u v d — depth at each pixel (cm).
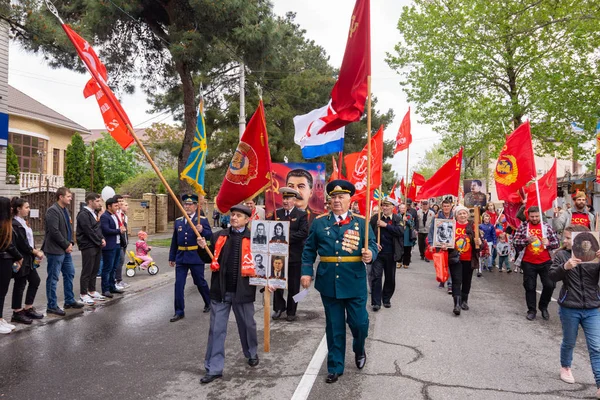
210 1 1455
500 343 621
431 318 757
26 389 463
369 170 491
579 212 1034
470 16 2108
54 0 1498
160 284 1084
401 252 829
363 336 505
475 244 802
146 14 1634
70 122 3117
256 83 2608
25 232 699
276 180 1153
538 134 2167
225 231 530
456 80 2242
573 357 568
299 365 533
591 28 1777
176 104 2230
